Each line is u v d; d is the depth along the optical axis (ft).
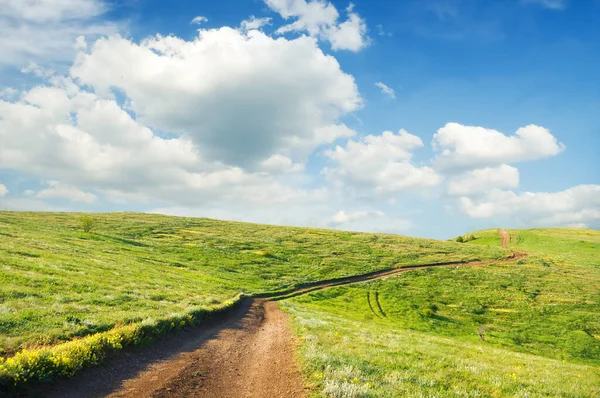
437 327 154.81
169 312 73.36
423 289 209.67
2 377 29.37
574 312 180.65
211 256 238.89
